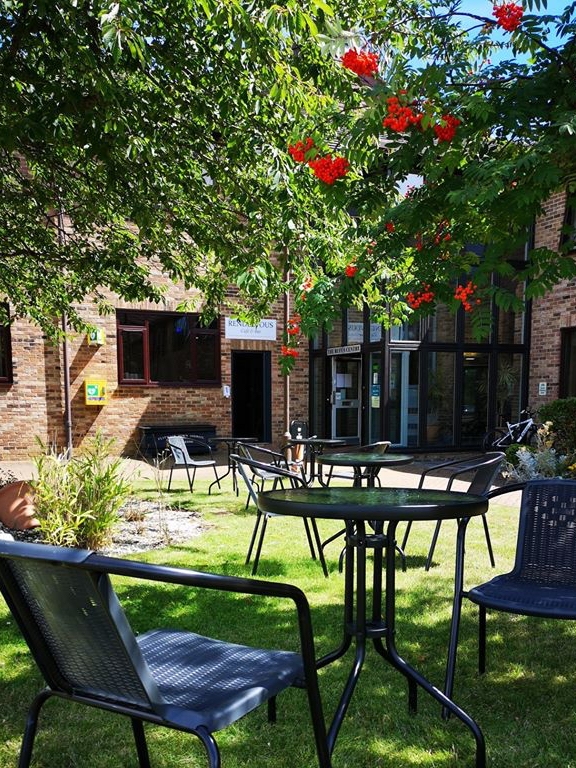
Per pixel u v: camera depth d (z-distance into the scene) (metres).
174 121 3.71
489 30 2.76
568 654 2.82
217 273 5.85
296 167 3.70
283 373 4.50
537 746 2.09
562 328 10.98
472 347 11.64
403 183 2.82
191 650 1.76
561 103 2.35
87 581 1.23
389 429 11.34
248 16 2.80
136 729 1.86
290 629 3.09
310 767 1.97
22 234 5.69
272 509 2.05
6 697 2.42
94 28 2.98
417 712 2.30
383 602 3.46
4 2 2.89
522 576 2.62
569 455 7.47
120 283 6.04
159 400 11.51
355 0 3.20
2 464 9.97
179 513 6.16
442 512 1.88
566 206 2.45
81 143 3.29
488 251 2.53
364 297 4.27
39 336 10.51
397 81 2.38
